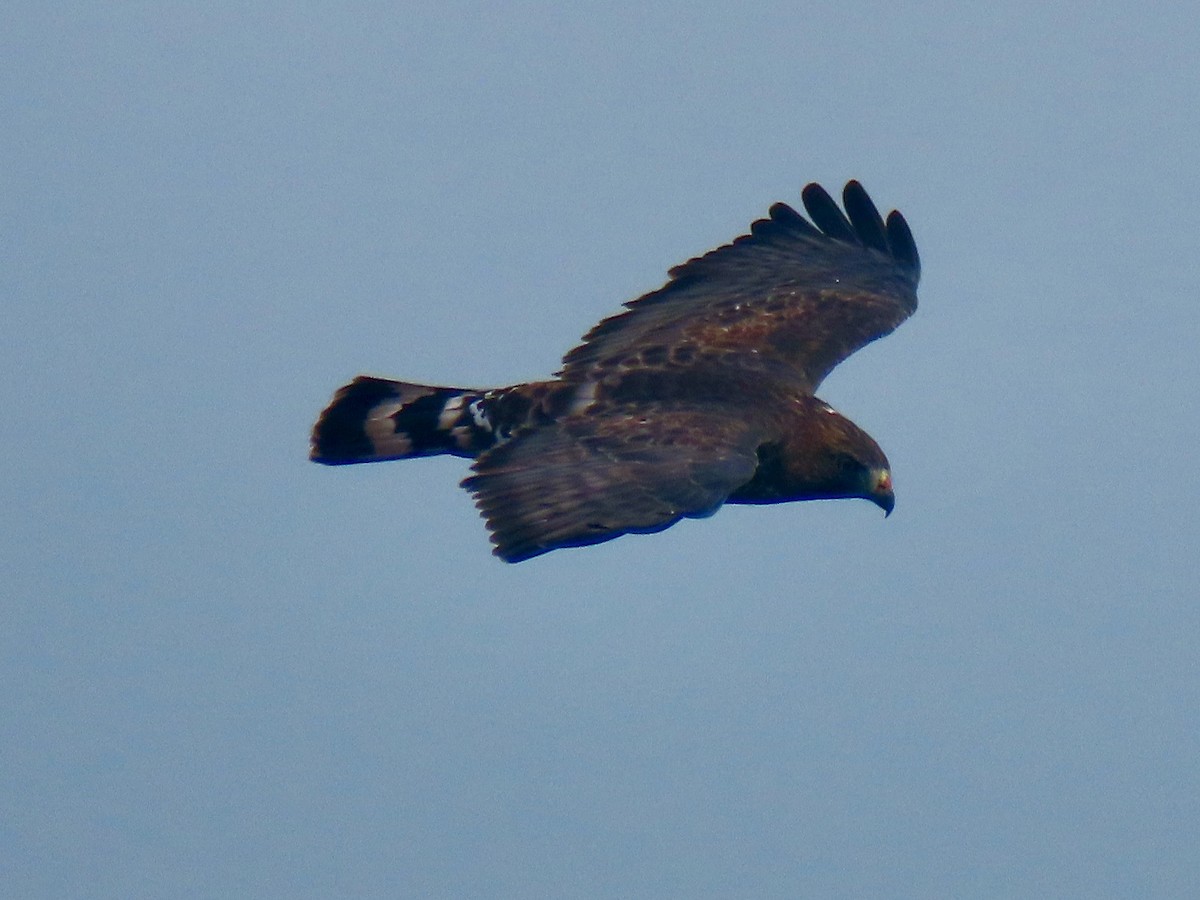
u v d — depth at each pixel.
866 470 21.11
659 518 18.30
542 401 21.05
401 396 21.86
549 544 18.05
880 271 23.38
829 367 22.11
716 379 21.27
